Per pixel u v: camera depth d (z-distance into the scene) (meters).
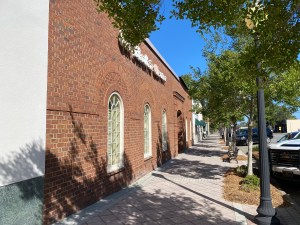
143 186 9.17
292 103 9.20
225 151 22.52
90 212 6.20
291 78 8.21
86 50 6.77
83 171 6.49
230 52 8.95
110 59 8.14
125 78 9.30
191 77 13.70
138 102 10.68
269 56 3.91
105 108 7.74
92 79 7.05
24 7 4.75
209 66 10.23
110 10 4.10
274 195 7.84
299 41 3.64
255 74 4.28
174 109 18.61
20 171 4.57
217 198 7.60
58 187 5.56
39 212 4.98
